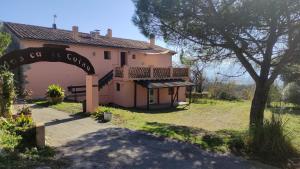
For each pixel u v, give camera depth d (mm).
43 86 21500
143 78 23719
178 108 23344
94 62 24969
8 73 10234
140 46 29922
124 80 22828
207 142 9094
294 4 8516
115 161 7191
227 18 9219
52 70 22016
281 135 8297
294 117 16672
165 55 31234
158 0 9977
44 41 21375
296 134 11062
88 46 24359
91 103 13508
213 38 10305
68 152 7742
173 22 10336
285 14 9008
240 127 14898
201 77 32406
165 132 10188
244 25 9109
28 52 11180
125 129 10633
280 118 9195
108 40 27906
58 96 16984
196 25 10219
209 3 9734
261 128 8469
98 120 12211
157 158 7559
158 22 10688
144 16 10469
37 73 21141
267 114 15758
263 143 8188
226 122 16953
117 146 8477
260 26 9273
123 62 27656
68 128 10648
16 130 8078
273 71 10742
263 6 8469
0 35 14531
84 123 11586
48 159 6809
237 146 8617
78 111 14219
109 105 23156
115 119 12516
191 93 29422
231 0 9398
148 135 9820
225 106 24875
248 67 11156
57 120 12086
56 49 12156
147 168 6820
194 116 19250
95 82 13594
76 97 22453
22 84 20406
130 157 7551
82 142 8789
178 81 25531
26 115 10508
